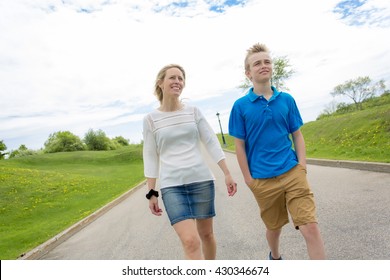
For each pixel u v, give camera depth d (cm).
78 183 2244
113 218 998
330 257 378
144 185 1884
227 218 672
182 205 314
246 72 348
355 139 1532
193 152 332
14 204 1656
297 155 329
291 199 309
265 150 323
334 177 897
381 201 571
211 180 336
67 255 647
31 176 2511
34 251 708
